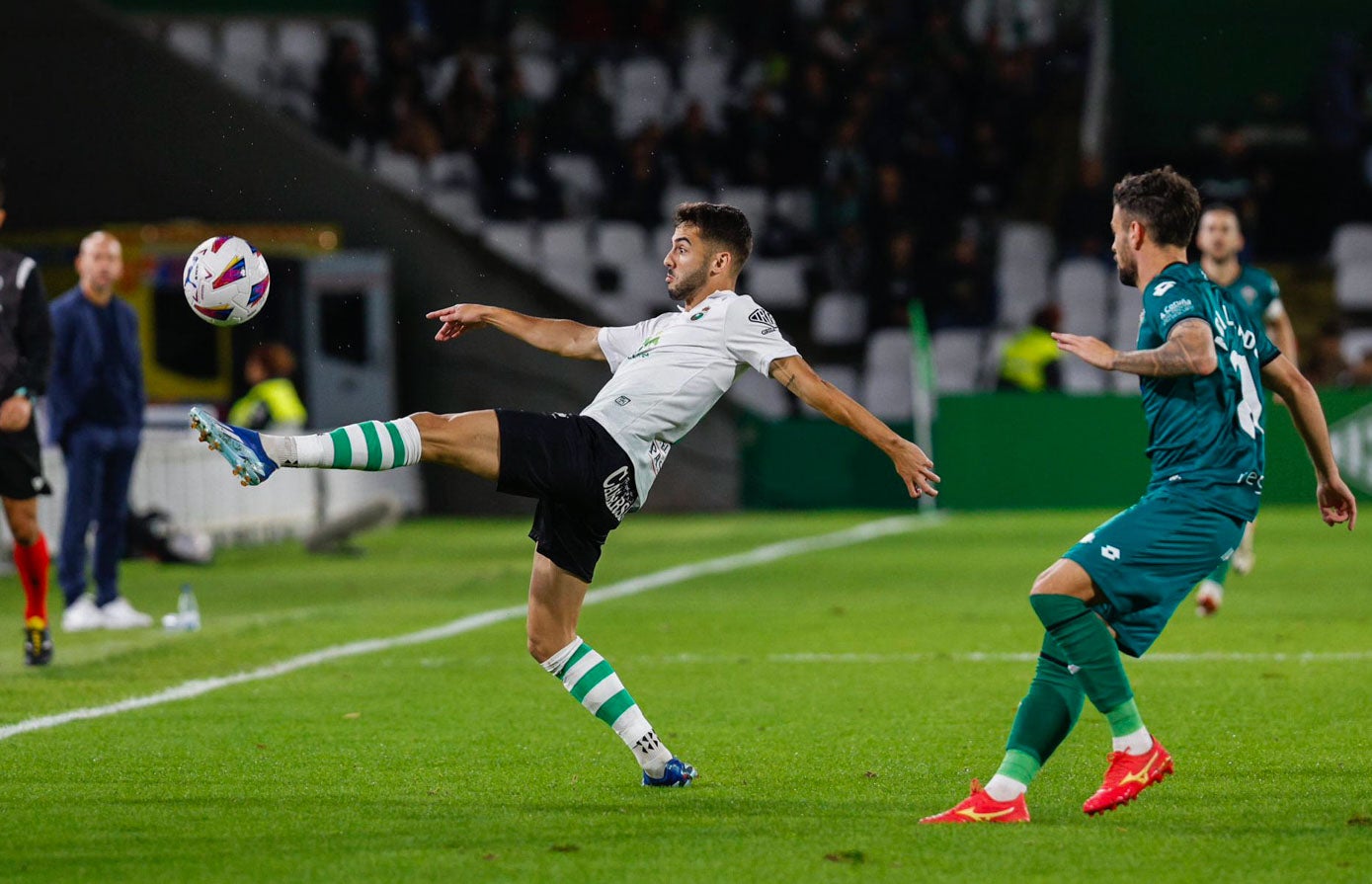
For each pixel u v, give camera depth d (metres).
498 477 19.41
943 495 74.25
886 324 85.44
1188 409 18.42
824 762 22.17
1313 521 67.00
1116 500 73.62
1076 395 73.75
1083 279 88.06
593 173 92.81
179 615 37.84
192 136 74.56
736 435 76.44
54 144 74.56
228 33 98.00
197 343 69.75
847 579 47.69
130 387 38.50
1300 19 102.00
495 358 75.94
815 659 32.16
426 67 92.44
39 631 31.83
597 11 98.94
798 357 19.70
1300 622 37.19
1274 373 19.41
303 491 66.88
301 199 75.38
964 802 18.39
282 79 95.12
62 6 74.06
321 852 16.92
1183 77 103.06
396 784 20.72
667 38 99.06
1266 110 102.12
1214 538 18.19
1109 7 102.50
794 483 76.19
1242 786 20.22
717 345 19.97
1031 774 18.33
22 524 31.39
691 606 41.28
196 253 21.19
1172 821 18.28
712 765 21.97
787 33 95.44
